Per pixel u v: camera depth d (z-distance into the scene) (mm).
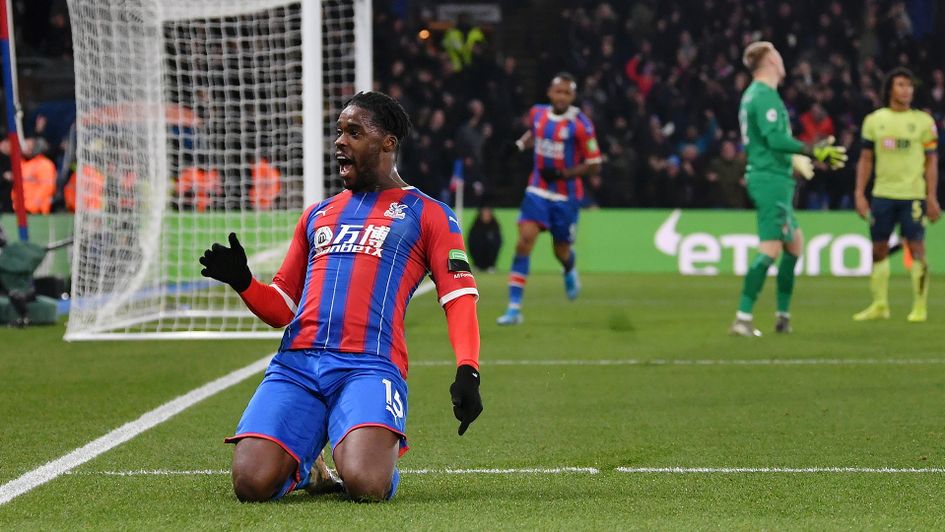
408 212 10711
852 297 37438
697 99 55375
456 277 10352
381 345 10430
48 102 50625
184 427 14922
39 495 10891
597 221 50500
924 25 61312
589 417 15758
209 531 9141
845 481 11617
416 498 10633
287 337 10602
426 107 54625
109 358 22203
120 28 28375
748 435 14406
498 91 55250
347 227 10695
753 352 23094
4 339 25406
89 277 27031
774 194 25453
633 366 21062
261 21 28750
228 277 10203
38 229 34906
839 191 52750
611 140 54250
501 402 17047
